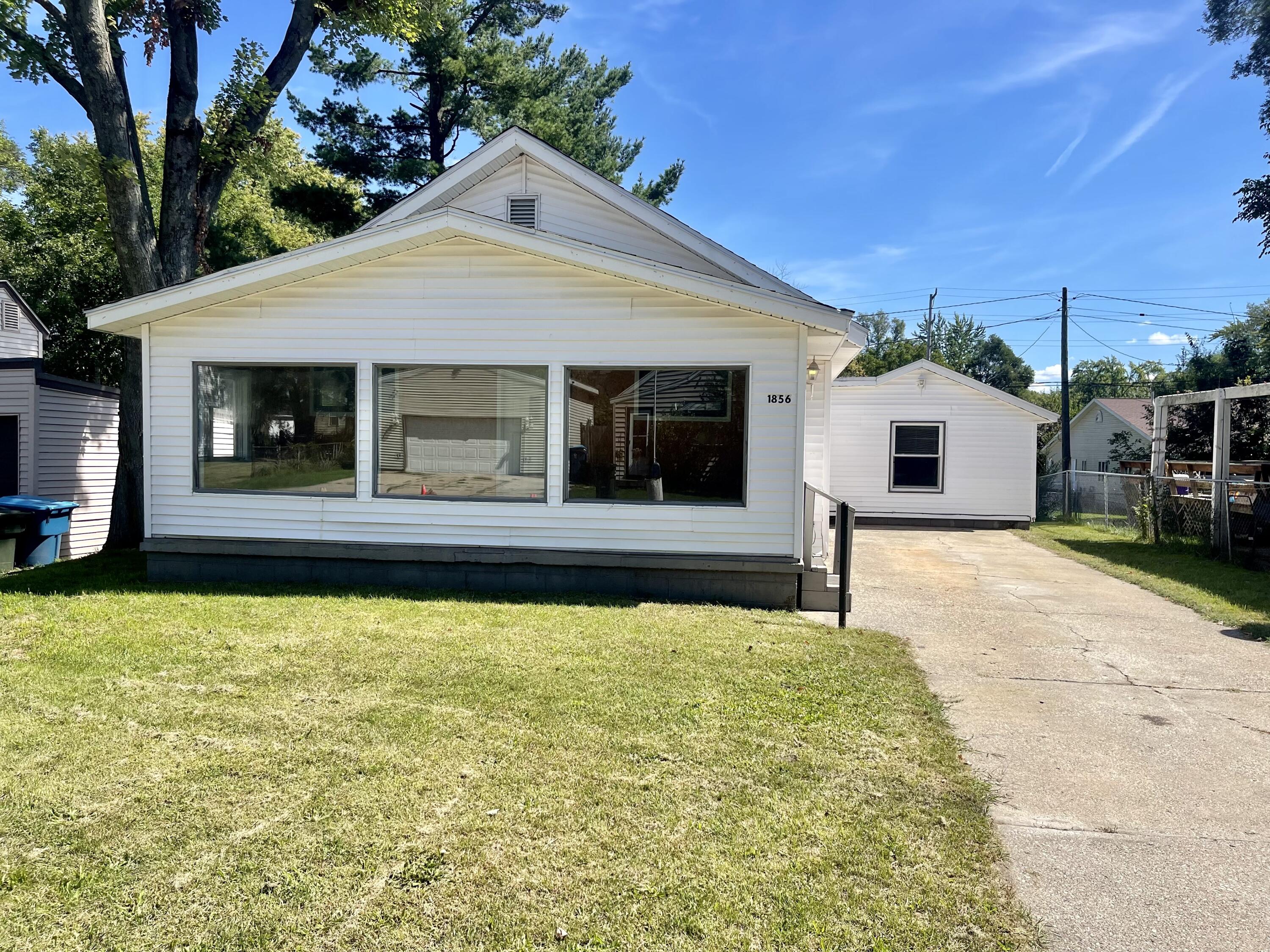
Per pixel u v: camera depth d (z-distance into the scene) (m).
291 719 4.21
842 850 3.03
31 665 5.08
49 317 22.03
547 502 7.79
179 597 7.23
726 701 4.63
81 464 13.42
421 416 7.95
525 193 9.95
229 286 7.68
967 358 50.88
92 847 2.94
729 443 7.59
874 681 5.13
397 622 6.34
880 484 16.64
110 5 10.41
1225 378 26.11
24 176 27.45
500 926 2.54
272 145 12.59
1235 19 14.73
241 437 8.17
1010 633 6.79
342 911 2.60
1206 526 11.83
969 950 2.47
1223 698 5.04
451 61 19.12
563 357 7.74
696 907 2.65
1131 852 3.11
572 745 3.93
